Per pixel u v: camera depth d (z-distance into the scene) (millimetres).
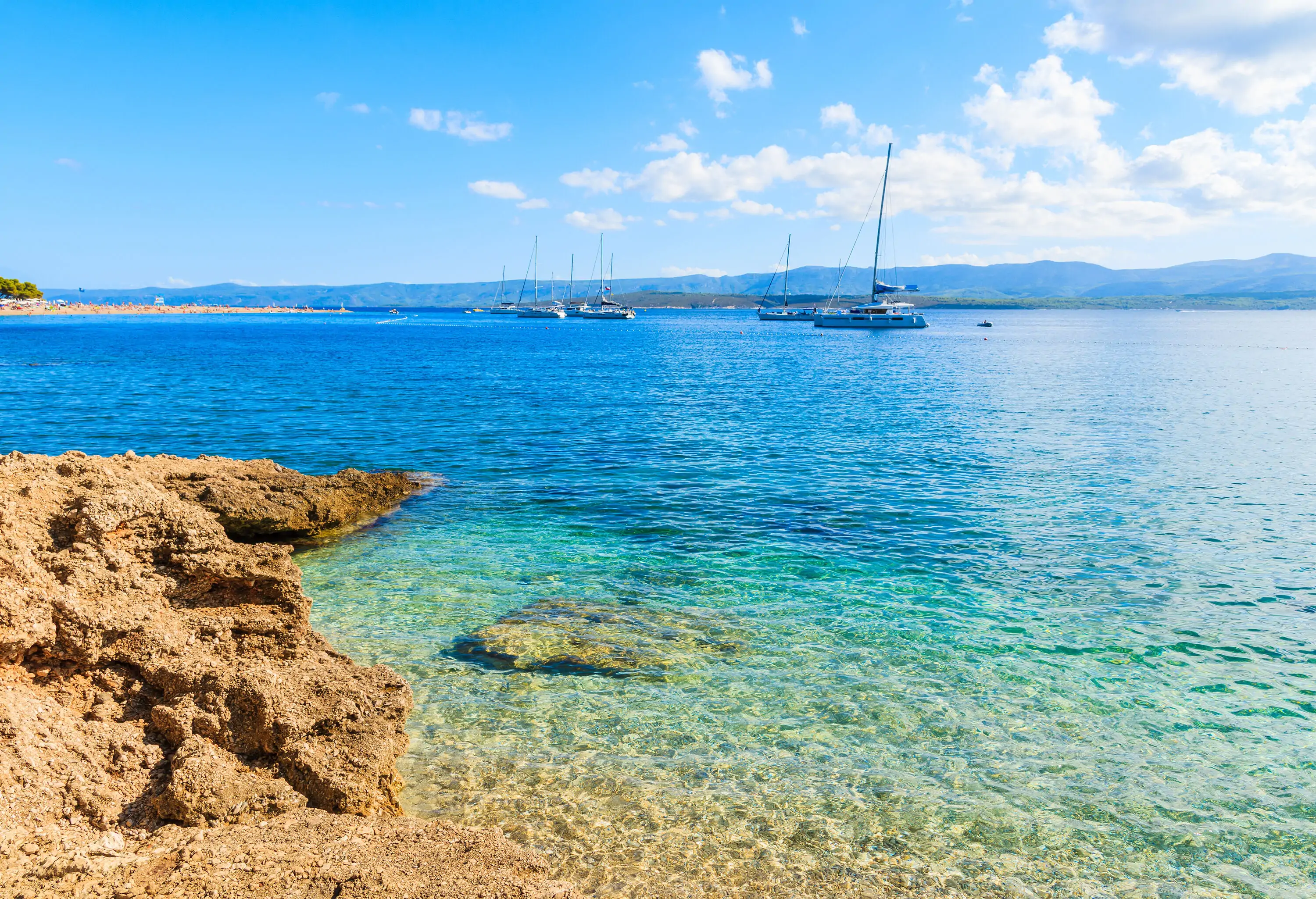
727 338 116188
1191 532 15719
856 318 128875
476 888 5203
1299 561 14000
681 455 23828
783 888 5988
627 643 10398
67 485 9031
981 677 9617
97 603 7402
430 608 11609
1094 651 10359
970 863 6359
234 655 7805
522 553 14391
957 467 22047
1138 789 7406
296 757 6629
